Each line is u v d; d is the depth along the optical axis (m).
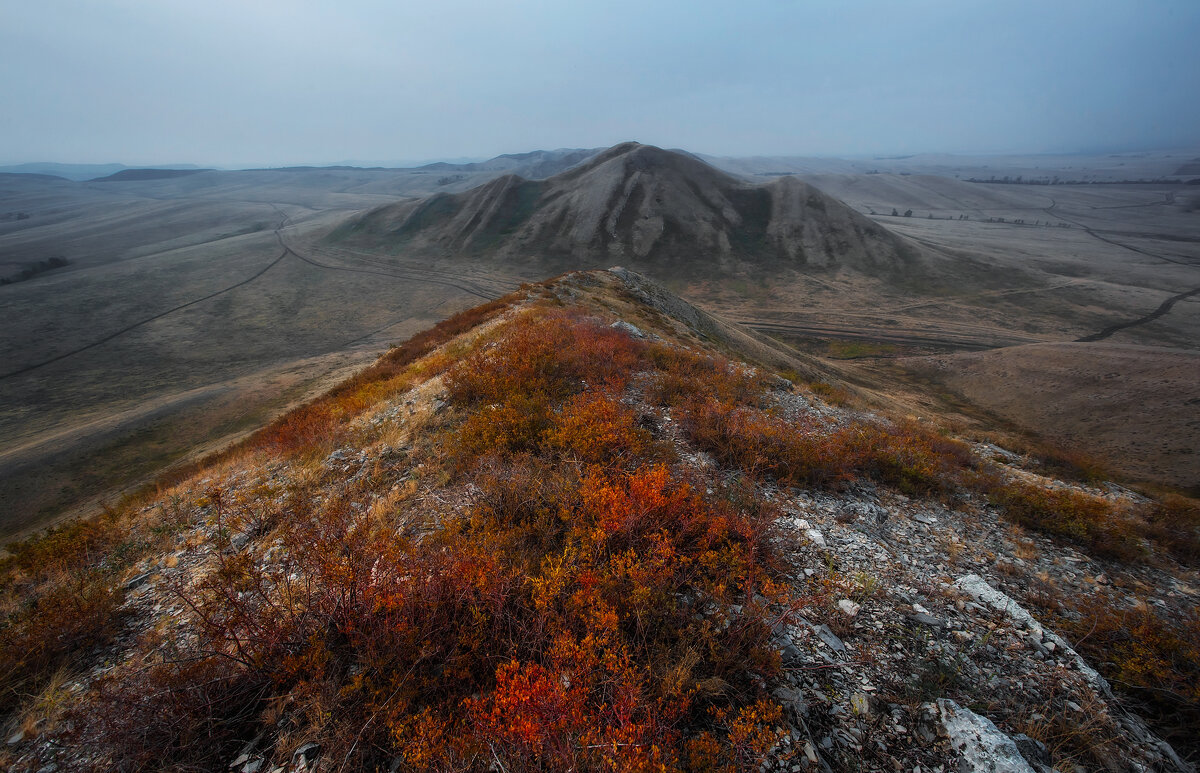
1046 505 8.82
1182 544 8.41
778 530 6.49
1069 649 4.91
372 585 4.65
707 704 3.87
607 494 5.82
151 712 3.97
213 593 5.84
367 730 3.66
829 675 4.24
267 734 3.90
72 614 5.51
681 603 4.80
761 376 17.53
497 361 12.70
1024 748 3.71
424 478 7.90
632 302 33.81
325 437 11.42
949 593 5.80
